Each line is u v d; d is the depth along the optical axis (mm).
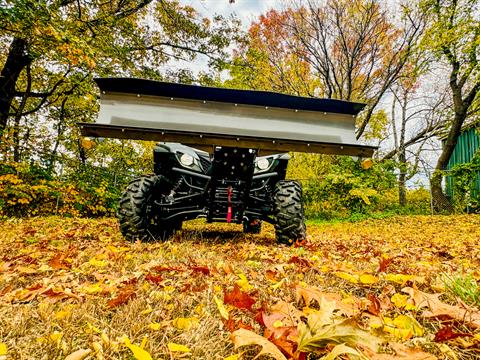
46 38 4965
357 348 642
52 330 899
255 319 886
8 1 4387
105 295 1230
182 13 11062
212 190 2809
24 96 8602
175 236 3367
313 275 1579
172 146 3295
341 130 2664
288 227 2855
